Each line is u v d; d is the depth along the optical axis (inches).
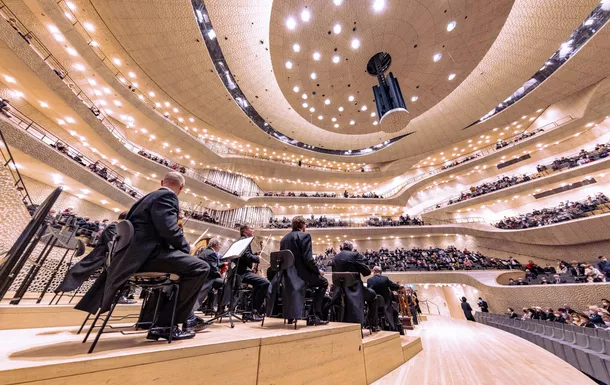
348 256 127.5
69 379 36.0
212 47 466.9
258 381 57.1
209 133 696.4
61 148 364.5
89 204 428.8
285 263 95.6
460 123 684.7
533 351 151.1
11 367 32.8
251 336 64.2
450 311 636.7
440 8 335.3
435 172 806.5
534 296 398.9
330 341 80.0
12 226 163.5
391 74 407.2
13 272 94.5
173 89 539.2
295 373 65.6
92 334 72.8
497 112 643.5
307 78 435.5
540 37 467.5
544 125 652.7
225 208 716.0
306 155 827.4
